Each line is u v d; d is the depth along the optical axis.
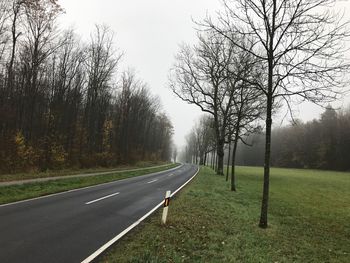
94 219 10.70
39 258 6.67
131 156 58.94
